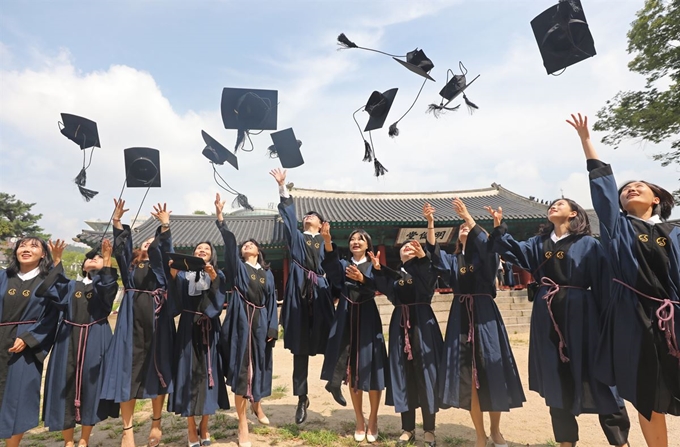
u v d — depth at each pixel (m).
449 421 4.93
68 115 4.48
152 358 4.30
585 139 3.41
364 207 20.52
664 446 2.99
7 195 35.44
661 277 2.98
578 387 3.21
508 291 15.16
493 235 3.68
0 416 3.73
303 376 4.88
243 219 21.83
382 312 13.77
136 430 5.04
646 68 12.48
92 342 4.25
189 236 18.61
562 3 3.55
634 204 3.30
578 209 3.61
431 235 4.17
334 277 4.64
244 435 4.26
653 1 11.88
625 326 3.01
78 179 4.53
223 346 4.54
